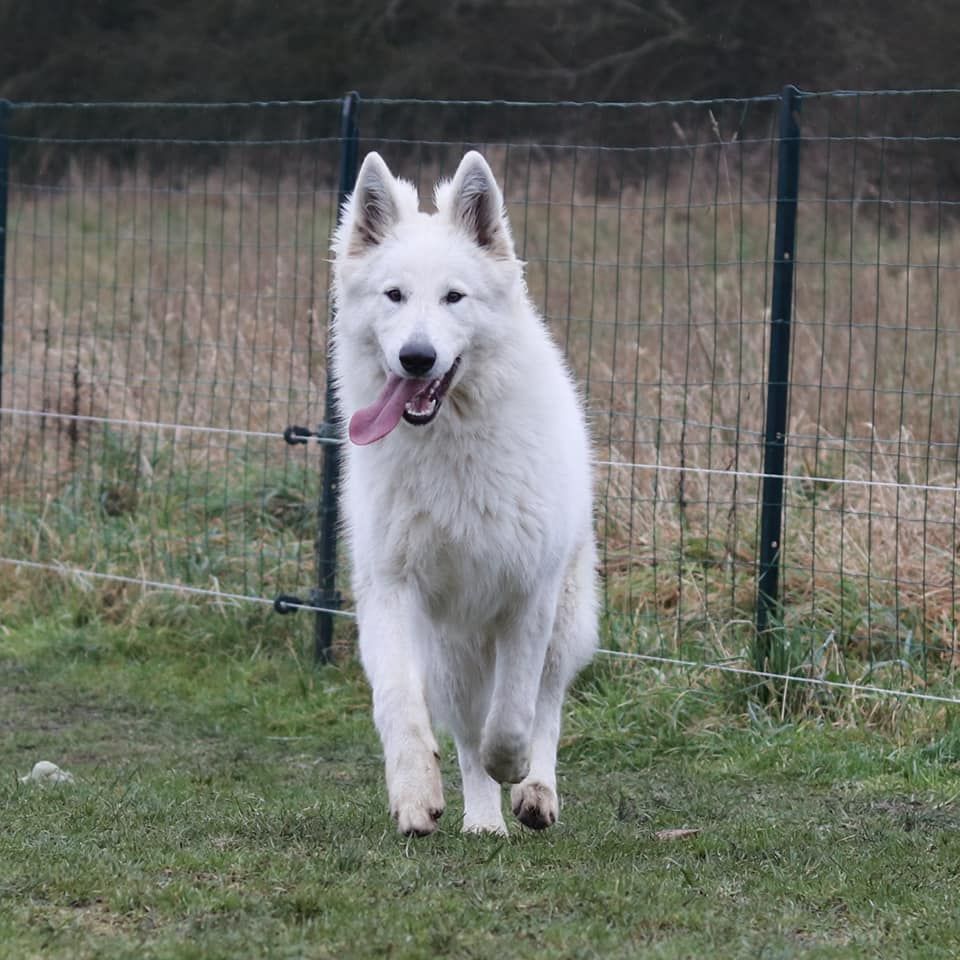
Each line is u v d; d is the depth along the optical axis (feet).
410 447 21.94
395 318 22.12
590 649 24.91
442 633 23.58
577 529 23.79
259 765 28.89
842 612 32.19
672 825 24.09
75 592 40.11
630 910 17.95
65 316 53.47
